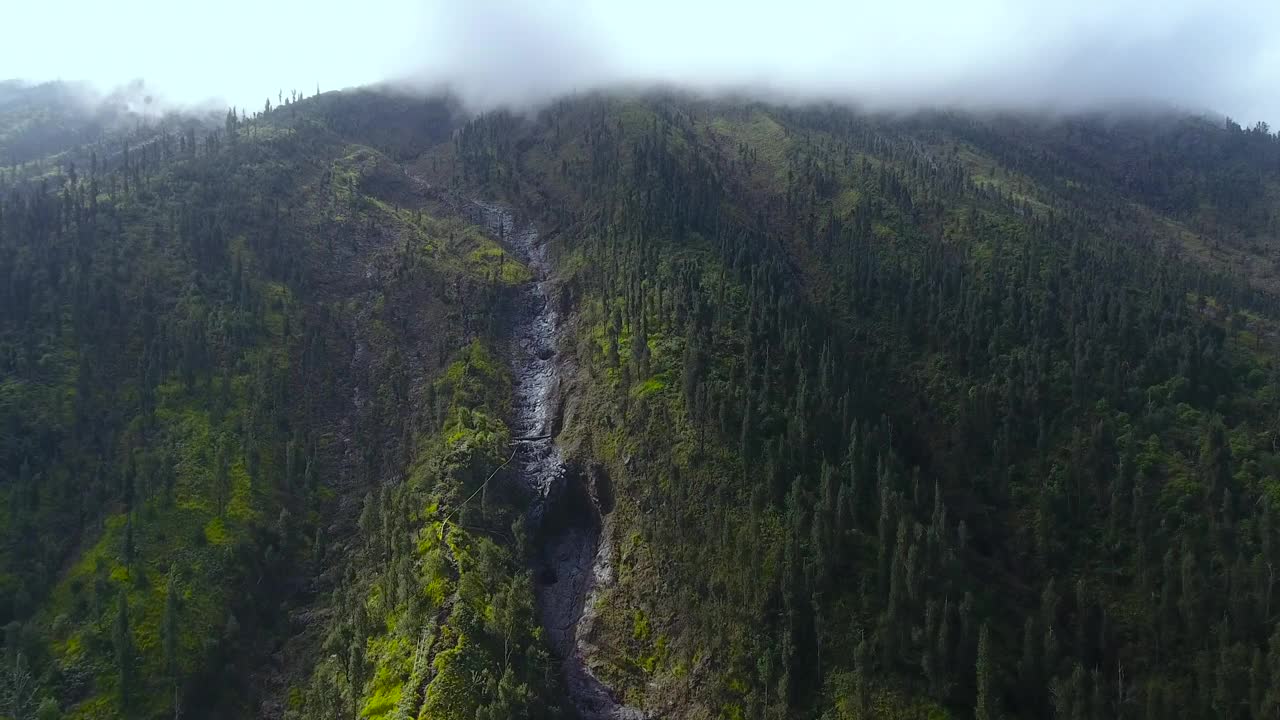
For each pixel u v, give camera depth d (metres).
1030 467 141.00
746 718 111.44
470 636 119.06
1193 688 106.25
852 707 105.50
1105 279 181.50
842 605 115.94
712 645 120.62
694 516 136.12
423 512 144.25
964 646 108.75
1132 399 145.12
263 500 148.12
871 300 187.88
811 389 147.88
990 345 162.38
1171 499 126.44
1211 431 129.88
